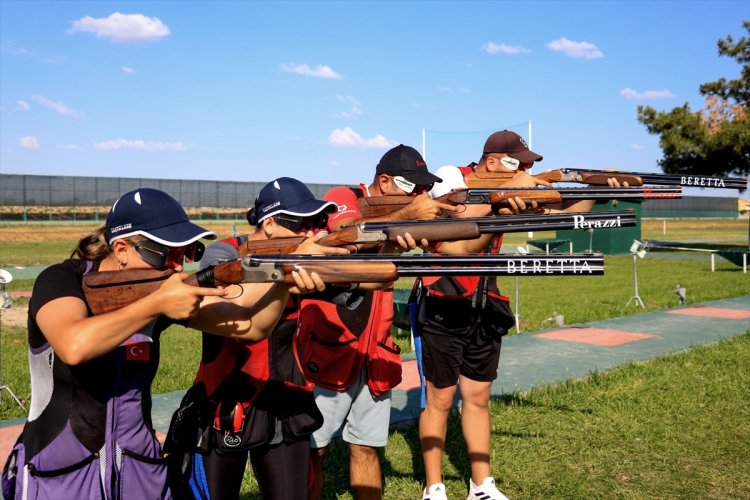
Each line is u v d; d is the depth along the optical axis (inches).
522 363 349.1
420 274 112.8
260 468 134.5
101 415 103.0
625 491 200.2
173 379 320.5
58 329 94.5
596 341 408.2
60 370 101.3
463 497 199.0
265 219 140.0
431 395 189.6
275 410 130.8
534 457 223.8
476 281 185.0
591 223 133.6
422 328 188.2
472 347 188.1
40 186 2331.4
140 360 106.4
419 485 203.8
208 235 105.0
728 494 199.6
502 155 192.5
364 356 162.6
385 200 169.3
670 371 323.9
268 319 116.6
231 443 128.4
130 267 104.6
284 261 109.2
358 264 110.8
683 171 1343.5
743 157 1272.1
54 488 102.1
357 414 166.9
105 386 103.3
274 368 131.1
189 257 114.0
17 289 708.0
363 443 167.2
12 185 2289.6
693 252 1418.6
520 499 197.3
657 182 184.4
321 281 110.2
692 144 1270.9
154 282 99.1
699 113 1291.8
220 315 115.3
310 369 162.2
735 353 362.3
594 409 269.6
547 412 265.9
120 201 105.0
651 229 2385.6
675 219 3385.8
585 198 169.6
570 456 225.9
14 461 106.2
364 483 169.0
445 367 186.4
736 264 1034.1
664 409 269.1
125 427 105.0
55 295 98.3
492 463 218.2
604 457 225.5
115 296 98.7
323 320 159.6
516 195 168.6
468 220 134.6
